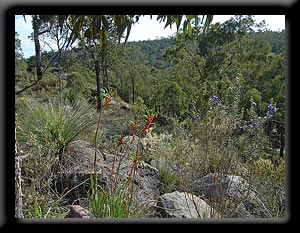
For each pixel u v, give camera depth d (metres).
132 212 2.62
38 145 3.38
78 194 3.37
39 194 3.00
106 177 3.36
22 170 3.12
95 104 4.83
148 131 4.57
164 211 2.86
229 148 3.28
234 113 3.57
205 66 12.79
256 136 3.53
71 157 3.78
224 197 2.99
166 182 3.87
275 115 4.17
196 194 3.28
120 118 5.62
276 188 3.51
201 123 3.45
